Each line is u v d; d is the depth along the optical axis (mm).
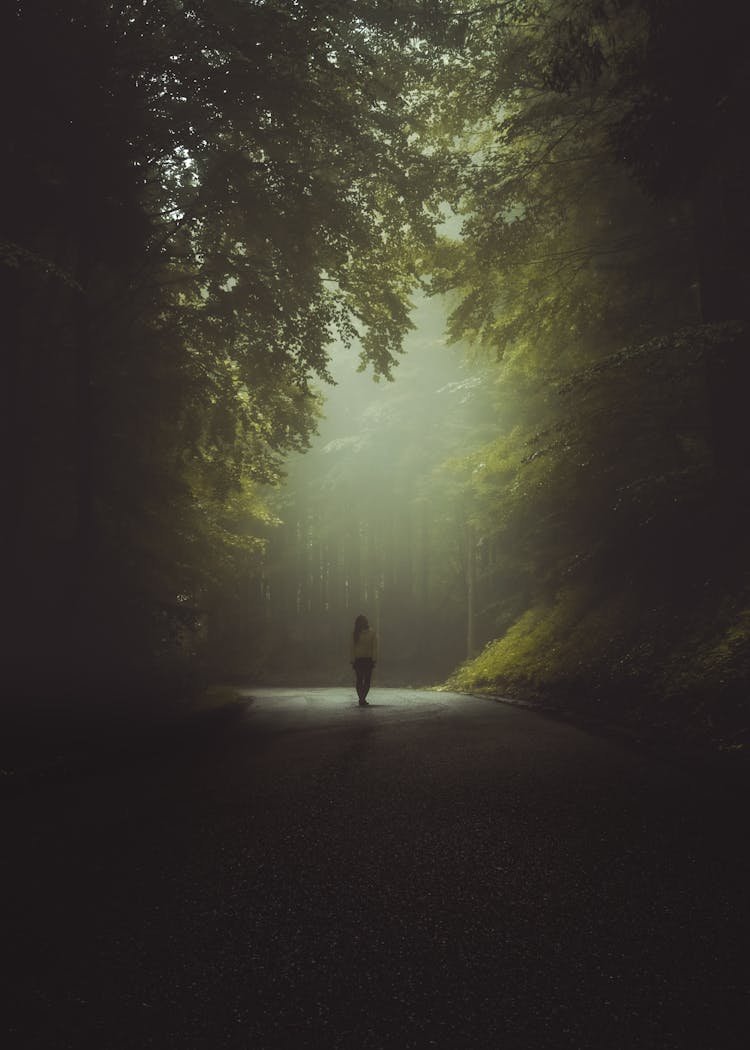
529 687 20641
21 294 17406
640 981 3652
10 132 15164
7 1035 3273
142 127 16969
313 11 17125
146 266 20125
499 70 18094
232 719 16375
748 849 5691
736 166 12938
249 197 19547
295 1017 3383
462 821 6723
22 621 17141
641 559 17234
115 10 17078
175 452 23625
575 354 20875
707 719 11086
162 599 21000
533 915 4512
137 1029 3309
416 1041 3174
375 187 20531
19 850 6098
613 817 6703
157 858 5816
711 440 16625
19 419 18312
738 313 15055
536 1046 3123
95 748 11609
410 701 20969
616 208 18766
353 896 4902
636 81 12109
